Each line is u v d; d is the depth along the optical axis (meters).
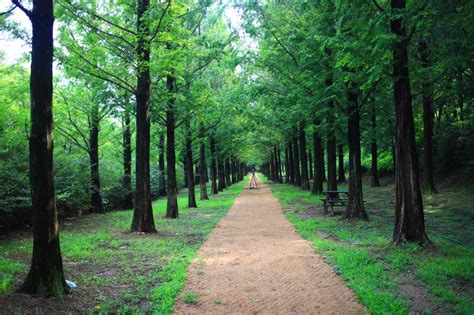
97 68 10.70
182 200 23.72
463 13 7.03
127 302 4.82
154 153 27.39
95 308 4.57
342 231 9.77
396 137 7.91
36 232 5.01
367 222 11.06
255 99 18.84
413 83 10.07
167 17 9.95
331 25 10.80
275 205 18.23
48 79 5.06
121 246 8.59
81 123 17.12
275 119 25.08
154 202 23.05
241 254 7.65
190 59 14.37
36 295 4.86
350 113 11.47
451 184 17.05
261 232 10.45
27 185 11.02
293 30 13.57
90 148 16.95
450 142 18.78
